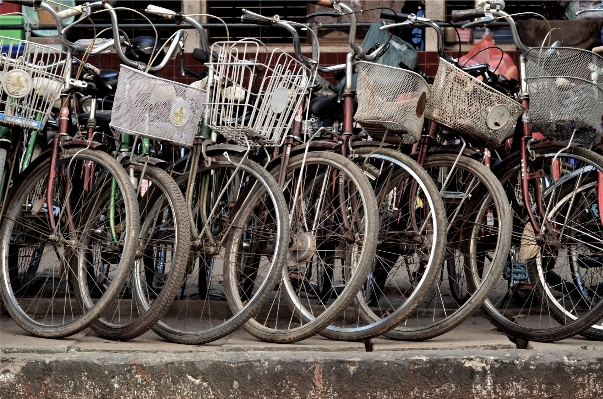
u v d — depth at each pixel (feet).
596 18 24.56
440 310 18.83
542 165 16.46
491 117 15.78
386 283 18.57
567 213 16.42
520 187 16.58
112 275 16.92
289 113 16.39
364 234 15.53
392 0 29.07
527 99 16.19
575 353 14.76
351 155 16.65
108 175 16.85
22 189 17.15
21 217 17.35
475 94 15.79
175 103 15.81
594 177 16.56
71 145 16.69
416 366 14.56
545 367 14.61
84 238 16.97
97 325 16.48
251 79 15.99
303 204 16.63
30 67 16.07
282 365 14.52
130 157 16.78
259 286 16.25
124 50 20.22
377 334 15.69
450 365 14.58
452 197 17.34
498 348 15.40
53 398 14.48
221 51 16.11
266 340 15.97
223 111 16.03
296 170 16.79
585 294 17.34
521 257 16.35
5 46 22.44
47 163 17.01
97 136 18.69
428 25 16.17
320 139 17.08
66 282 17.24
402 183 16.71
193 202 17.20
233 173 16.46
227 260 16.69
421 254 16.21
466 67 16.97
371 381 14.52
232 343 16.01
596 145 17.74
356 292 15.33
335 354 14.69
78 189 17.28
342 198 16.25
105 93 17.42
